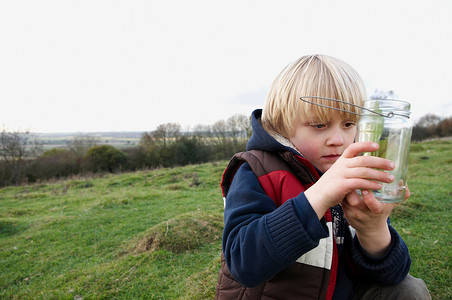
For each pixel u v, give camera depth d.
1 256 4.48
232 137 26.27
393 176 0.65
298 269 0.93
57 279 3.42
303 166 0.94
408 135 0.72
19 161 20.20
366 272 1.10
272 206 0.91
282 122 1.06
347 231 1.18
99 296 2.82
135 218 5.95
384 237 0.97
